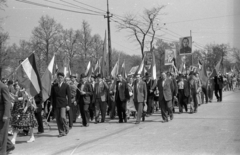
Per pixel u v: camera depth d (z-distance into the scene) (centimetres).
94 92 1188
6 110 649
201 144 698
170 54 1955
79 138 860
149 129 953
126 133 900
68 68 1449
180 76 1419
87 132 961
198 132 852
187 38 2392
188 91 1354
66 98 926
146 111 1436
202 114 1279
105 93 1195
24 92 833
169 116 1249
